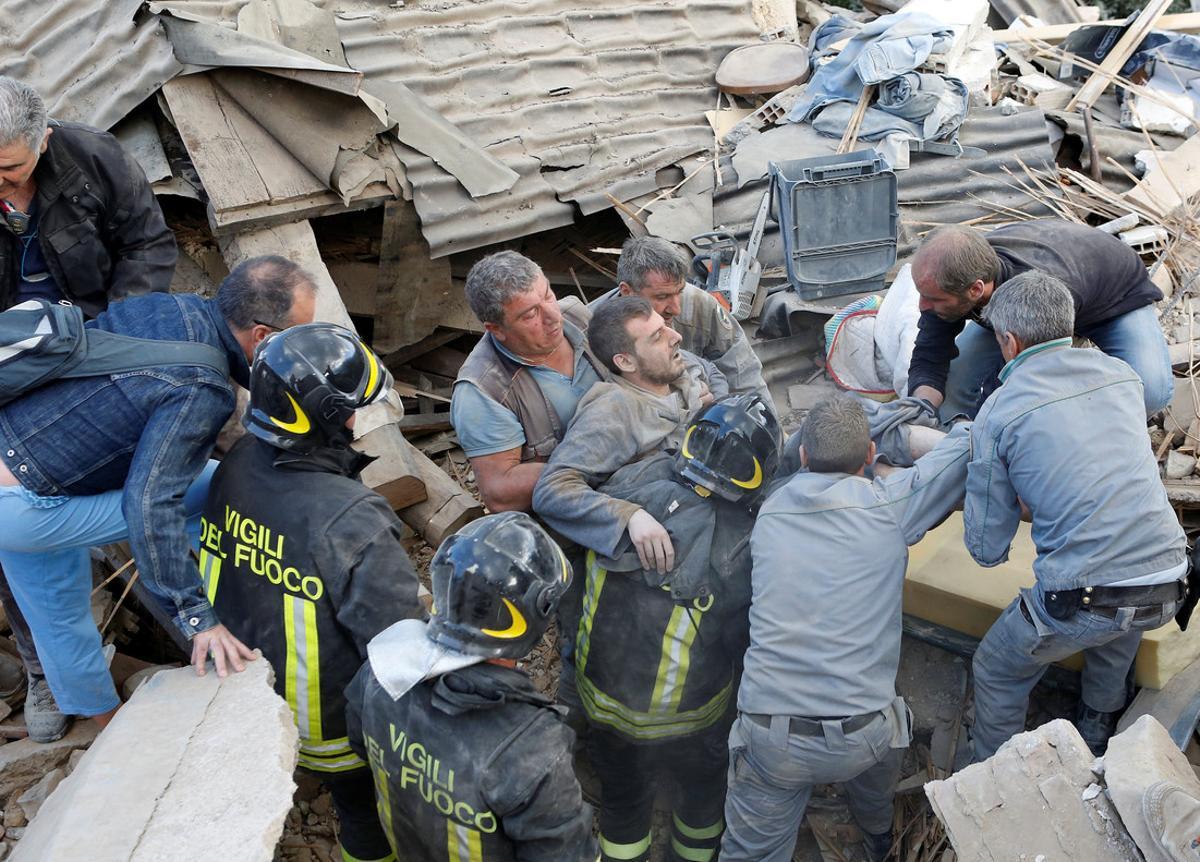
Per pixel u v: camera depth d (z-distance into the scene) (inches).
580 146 224.4
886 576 118.5
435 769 93.0
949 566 144.4
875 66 220.2
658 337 129.4
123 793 94.0
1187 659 132.4
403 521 184.2
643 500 121.3
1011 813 104.3
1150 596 112.9
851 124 220.1
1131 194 213.0
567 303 150.8
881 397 176.4
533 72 237.9
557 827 91.9
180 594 105.5
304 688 108.4
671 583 118.1
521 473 134.8
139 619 167.6
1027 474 115.3
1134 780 98.2
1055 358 117.0
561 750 92.6
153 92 188.5
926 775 141.6
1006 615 125.6
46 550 117.7
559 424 137.5
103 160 136.6
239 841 89.1
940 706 145.0
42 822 100.3
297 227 191.8
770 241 202.5
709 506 120.7
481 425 135.3
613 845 133.8
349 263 217.3
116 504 116.7
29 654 141.3
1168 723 128.5
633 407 129.8
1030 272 121.0
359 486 108.3
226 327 113.8
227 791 93.7
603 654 123.0
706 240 207.0
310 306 115.1
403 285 211.5
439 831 94.7
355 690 101.5
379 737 97.3
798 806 124.9
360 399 105.1
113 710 140.2
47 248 136.9
